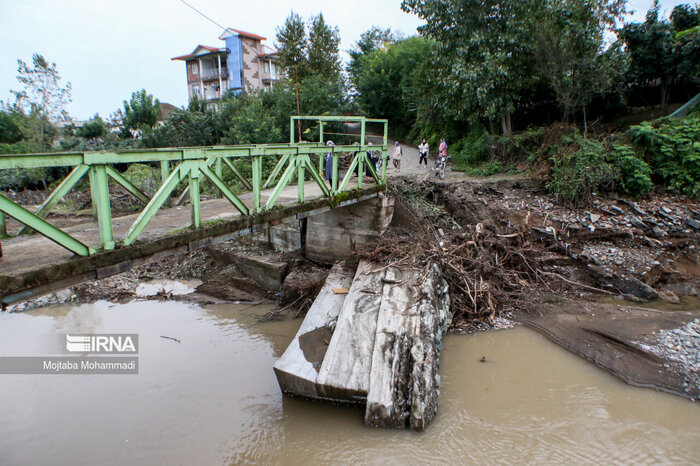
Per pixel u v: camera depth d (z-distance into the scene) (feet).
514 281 30.99
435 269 28.02
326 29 94.27
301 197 24.59
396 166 52.75
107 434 17.87
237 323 28.25
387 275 27.07
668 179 39.73
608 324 25.66
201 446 17.13
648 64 49.93
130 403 19.86
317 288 30.73
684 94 51.62
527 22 46.96
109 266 14.25
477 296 28.17
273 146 21.39
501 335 25.55
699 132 39.52
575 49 46.24
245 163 59.72
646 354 22.59
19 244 15.47
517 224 35.83
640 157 40.29
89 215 34.42
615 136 42.60
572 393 20.20
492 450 16.66
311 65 93.20
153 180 48.70
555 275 31.24
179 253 16.85
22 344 25.39
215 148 18.04
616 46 46.70
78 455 16.71
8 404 19.88
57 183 69.56
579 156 39.52
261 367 22.85
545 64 47.85
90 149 79.82
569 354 23.49
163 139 81.92
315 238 35.96
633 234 33.76
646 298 28.84
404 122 91.76
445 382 21.06
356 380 18.49
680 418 18.43
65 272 12.94
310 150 24.67
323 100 75.66
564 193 38.45
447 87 53.47
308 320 24.00
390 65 90.07
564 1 45.52
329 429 17.79
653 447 16.87
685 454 16.51
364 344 20.71
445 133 69.56
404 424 17.61
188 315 29.40
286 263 33.73
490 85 48.29
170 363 23.26
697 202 37.29
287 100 75.15
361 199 31.30
